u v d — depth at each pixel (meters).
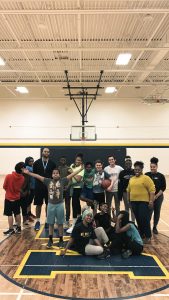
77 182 5.73
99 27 7.45
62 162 6.02
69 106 15.36
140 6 6.26
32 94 14.79
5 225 6.32
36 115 15.38
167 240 5.29
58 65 10.56
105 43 8.48
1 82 12.24
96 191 5.84
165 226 6.34
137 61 9.38
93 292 3.33
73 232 4.54
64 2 6.07
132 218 5.87
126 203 5.86
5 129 15.37
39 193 5.82
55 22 7.16
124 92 14.57
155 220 5.68
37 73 11.41
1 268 4.00
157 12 6.00
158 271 3.92
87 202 5.80
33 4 6.20
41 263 4.17
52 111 15.38
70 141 14.75
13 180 5.48
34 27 7.46
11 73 11.54
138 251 4.46
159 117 15.35
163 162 15.09
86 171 5.84
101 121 15.34
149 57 9.73
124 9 5.96
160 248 4.84
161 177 5.48
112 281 3.61
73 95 13.56
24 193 6.02
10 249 4.76
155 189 5.44
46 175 5.75
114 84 12.55
